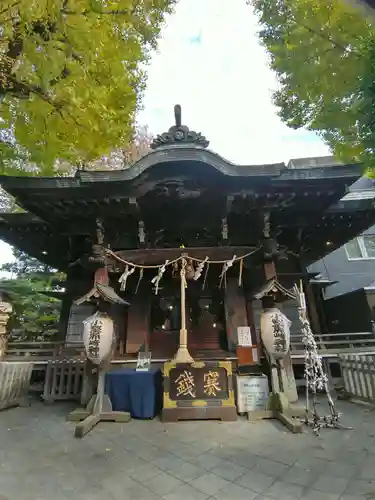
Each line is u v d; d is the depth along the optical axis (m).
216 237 7.91
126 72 5.73
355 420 5.24
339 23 5.26
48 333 13.66
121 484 3.09
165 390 5.70
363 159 5.75
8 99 4.70
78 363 7.85
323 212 8.03
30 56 3.97
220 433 4.74
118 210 7.16
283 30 6.92
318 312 12.08
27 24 3.80
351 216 8.85
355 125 5.66
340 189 6.94
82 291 9.71
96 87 4.80
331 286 14.16
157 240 7.87
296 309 9.77
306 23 5.63
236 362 7.07
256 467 3.44
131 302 8.05
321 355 8.07
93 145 5.62
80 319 9.63
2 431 5.05
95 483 3.12
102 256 6.62
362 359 6.57
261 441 4.32
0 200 15.14
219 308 8.27
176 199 7.12
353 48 5.25
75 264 9.36
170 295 8.35
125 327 7.95
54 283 15.30
